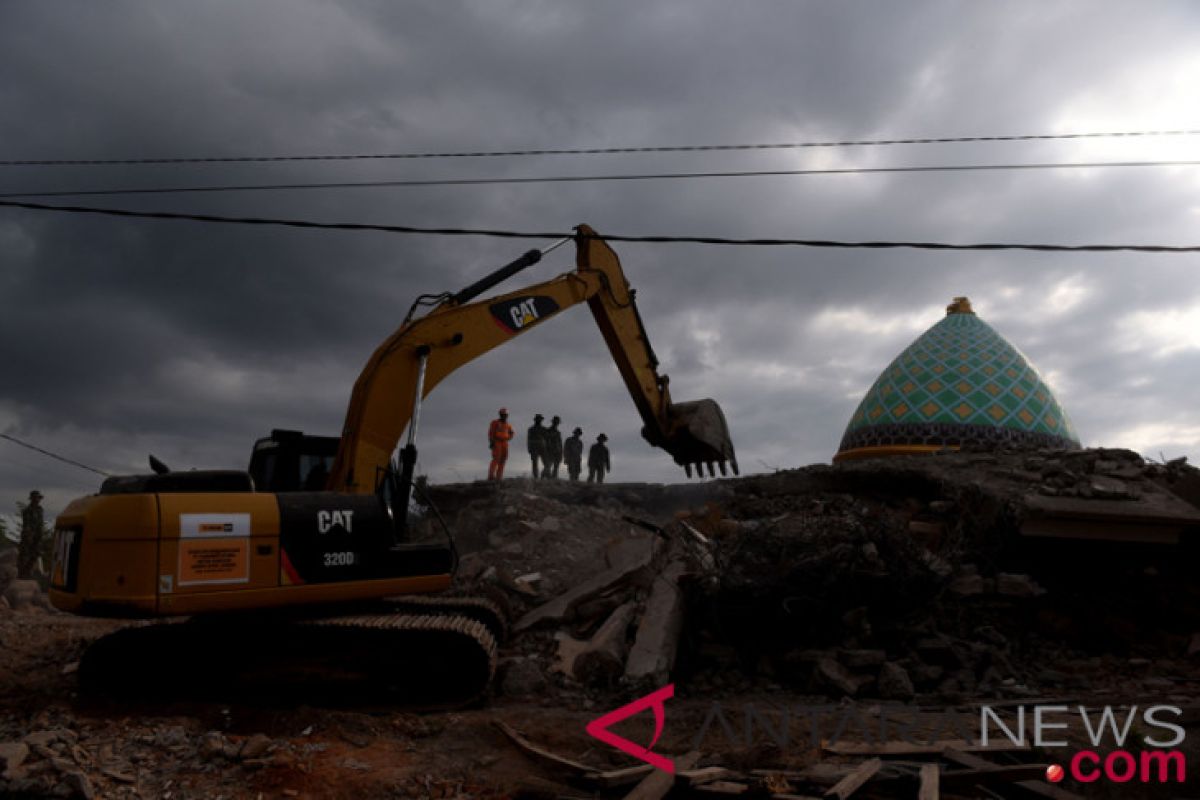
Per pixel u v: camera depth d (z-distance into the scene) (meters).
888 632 9.95
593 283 10.62
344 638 7.83
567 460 21.58
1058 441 20.55
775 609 9.71
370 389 8.23
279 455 8.69
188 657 7.85
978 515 12.27
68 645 9.98
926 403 20.72
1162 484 12.49
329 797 5.52
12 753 5.62
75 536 7.06
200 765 5.86
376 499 7.94
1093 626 10.84
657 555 11.55
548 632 10.36
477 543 15.51
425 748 6.53
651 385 11.57
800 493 14.79
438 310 8.84
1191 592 11.08
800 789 5.49
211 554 6.88
